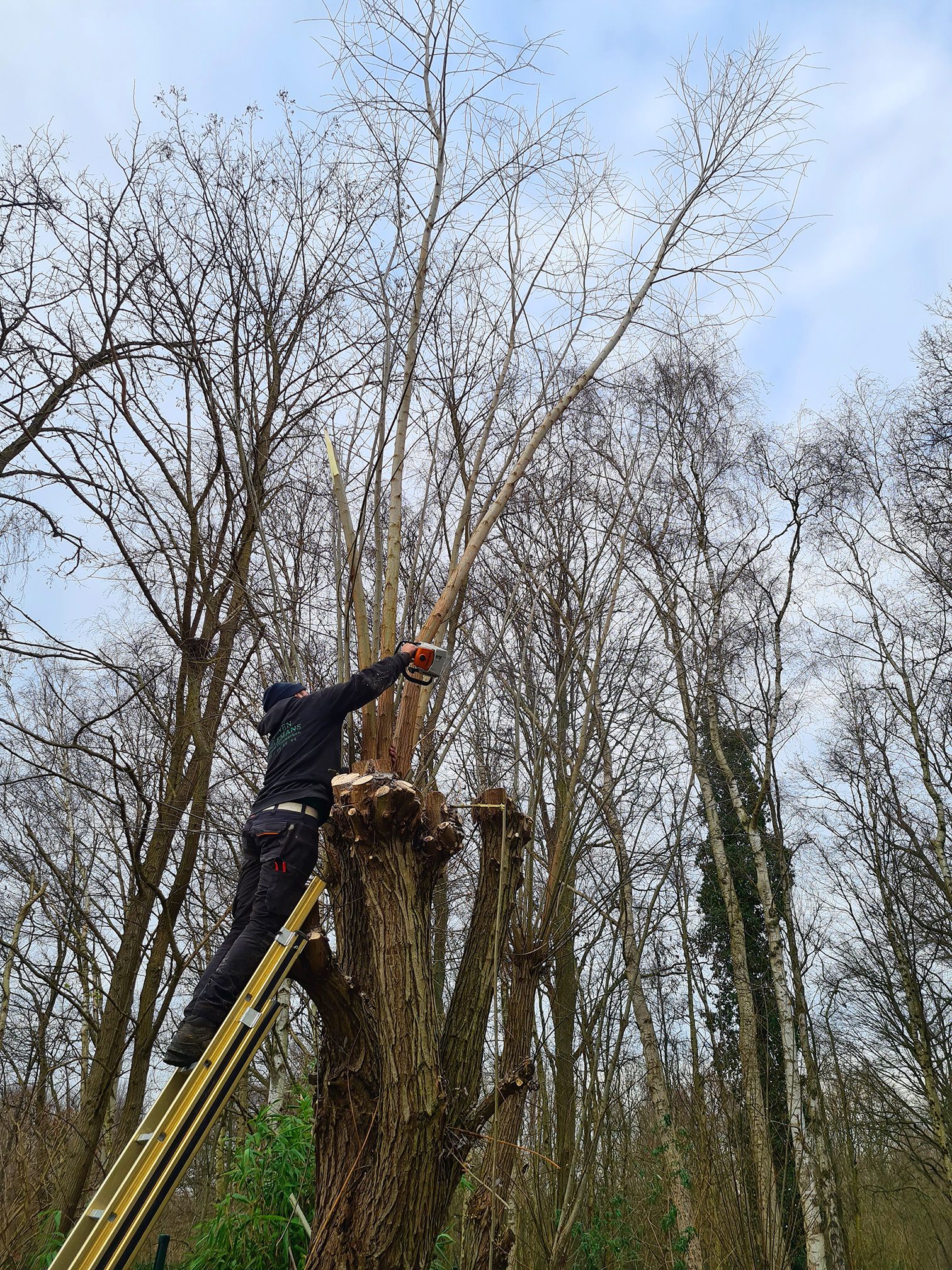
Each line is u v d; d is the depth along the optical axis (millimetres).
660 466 13414
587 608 8789
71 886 13516
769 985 15211
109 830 13555
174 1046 3557
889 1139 19922
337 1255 3600
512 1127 6633
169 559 9867
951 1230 20156
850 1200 15875
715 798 16562
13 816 14719
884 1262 16156
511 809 4781
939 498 15930
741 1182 9461
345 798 3973
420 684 4562
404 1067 3717
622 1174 10617
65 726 14125
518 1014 7156
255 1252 6211
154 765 10656
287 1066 8531
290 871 3990
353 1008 3934
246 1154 6660
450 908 9914
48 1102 11820
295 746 4324
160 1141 3113
